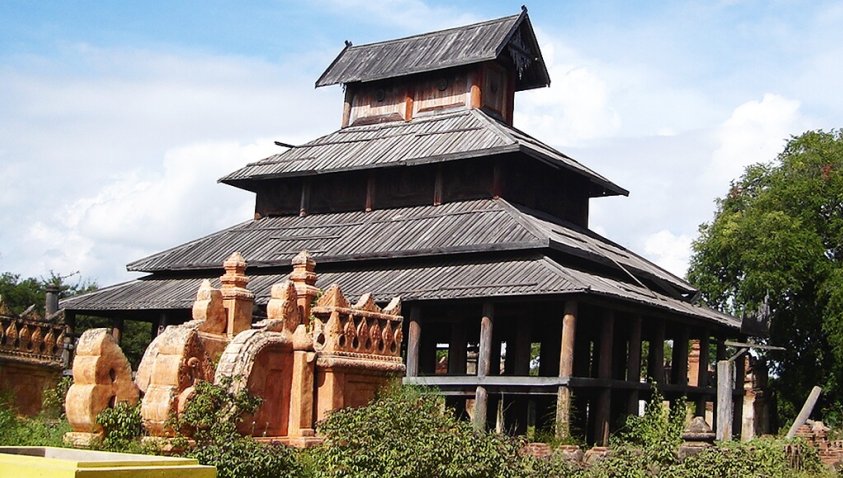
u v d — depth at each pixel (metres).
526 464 15.77
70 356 33.94
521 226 30.86
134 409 13.96
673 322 33.53
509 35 37.56
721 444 21.66
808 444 24.61
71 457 7.16
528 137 37.12
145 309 33.41
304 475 13.80
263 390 15.22
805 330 47.34
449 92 38.25
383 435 14.62
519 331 31.06
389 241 32.66
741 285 48.16
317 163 37.66
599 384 27.86
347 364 16.36
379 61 40.03
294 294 16.27
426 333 35.97
